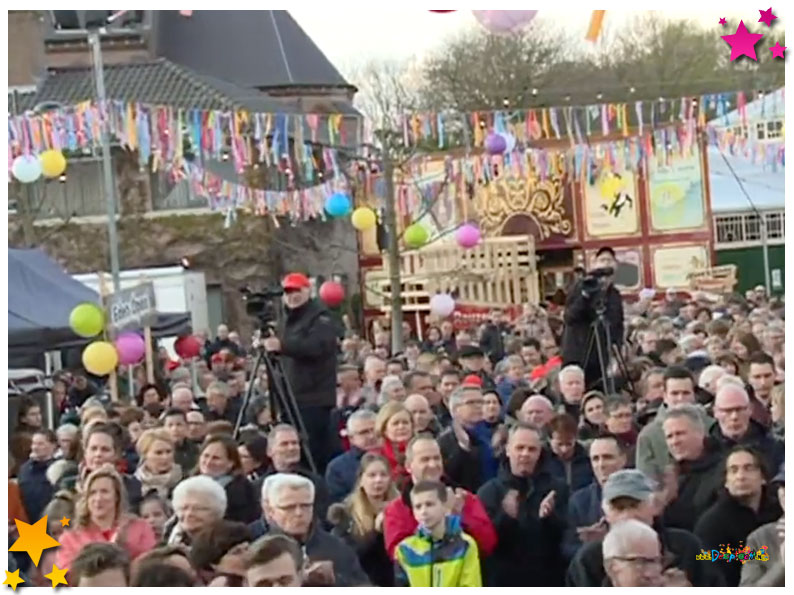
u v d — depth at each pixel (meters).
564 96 42.94
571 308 14.55
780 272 40.12
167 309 29.69
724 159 40.31
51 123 21.81
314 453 12.05
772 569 7.20
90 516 8.11
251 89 46.78
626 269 40.31
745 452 7.91
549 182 39.41
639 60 42.03
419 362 15.30
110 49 45.59
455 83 43.75
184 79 43.25
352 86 48.91
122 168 41.56
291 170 30.53
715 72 40.09
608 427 10.51
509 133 26.78
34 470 11.10
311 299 12.11
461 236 25.12
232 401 14.68
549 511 8.66
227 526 7.08
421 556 7.75
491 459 10.34
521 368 14.88
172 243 41.97
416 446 8.38
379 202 32.62
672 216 40.12
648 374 12.06
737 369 13.59
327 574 7.42
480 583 7.77
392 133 31.52
